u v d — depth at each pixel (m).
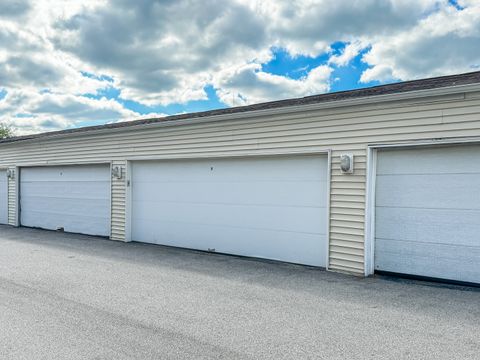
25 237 10.65
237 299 4.90
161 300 4.86
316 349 3.38
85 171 11.12
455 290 5.23
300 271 6.51
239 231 7.93
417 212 5.82
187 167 8.81
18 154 13.26
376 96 5.87
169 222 9.16
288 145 7.04
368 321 4.07
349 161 6.18
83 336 3.66
